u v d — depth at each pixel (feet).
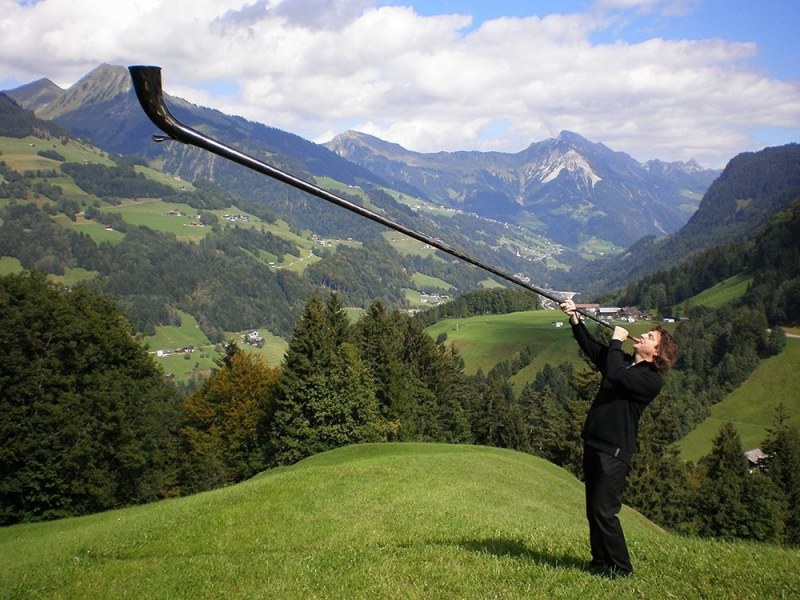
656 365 23.11
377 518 52.49
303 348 184.55
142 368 154.71
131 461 139.44
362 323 234.17
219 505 62.08
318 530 48.24
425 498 64.44
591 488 23.82
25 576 37.09
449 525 46.29
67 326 125.29
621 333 23.93
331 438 180.14
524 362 509.35
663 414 199.31
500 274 22.07
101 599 28.94
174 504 72.38
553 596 21.48
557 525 52.03
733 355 478.18
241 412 193.36
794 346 479.82
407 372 235.40
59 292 136.26
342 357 192.95
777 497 178.70
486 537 35.86
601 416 23.56
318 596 23.93
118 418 135.85
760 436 397.39
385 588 23.97
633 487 182.39
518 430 256.32
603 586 22.18
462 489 75.05
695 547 30.94
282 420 182.29
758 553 29.17
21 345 121.70
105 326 141.28
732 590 22.03
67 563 41.55
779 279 589.32
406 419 208.54
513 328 590.55
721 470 189.37
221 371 200.95
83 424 128.47
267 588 26.50
